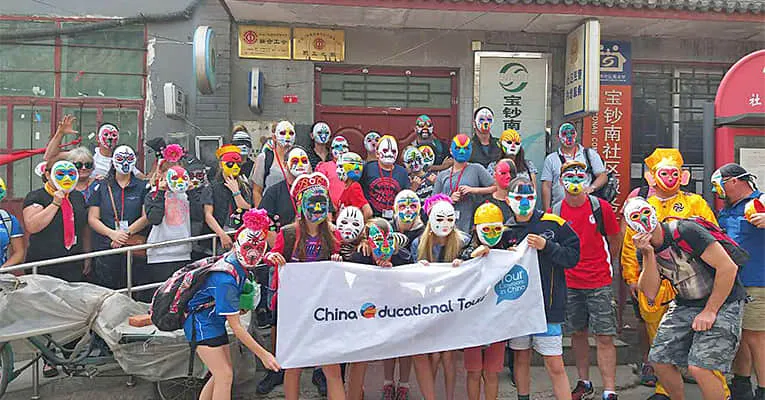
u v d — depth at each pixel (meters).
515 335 4.65
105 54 7.85
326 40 7.94
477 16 7.52
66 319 4.98
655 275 4.57
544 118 8.22
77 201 6.12
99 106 7.84
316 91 8.05
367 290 4.51
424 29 8.07
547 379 5.86
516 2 7.14
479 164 6.06
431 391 4.68
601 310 5.23
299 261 4.51
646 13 7.35
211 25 7.80
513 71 8.20
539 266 4.71
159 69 7.87
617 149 8.25
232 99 7.86
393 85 8.17
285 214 5.32
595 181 6.91
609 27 7.95
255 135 7.89
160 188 5.77
